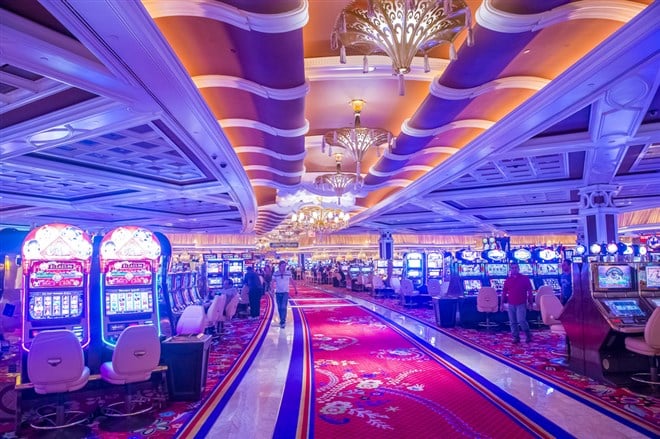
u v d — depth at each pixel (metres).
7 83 5.18
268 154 9.43
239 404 4.58
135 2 3.60
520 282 7.94
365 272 23.84
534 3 4.16
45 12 3.88
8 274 7.15
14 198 12.23
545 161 9.47
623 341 5.41
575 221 19.34
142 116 6.09
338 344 8.02
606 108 6.28
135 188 10.99
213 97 6.55
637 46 4.57
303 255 39.41
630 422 3.93
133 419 4.18
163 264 5.25
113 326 4.78
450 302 10.05
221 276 15.69
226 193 12.04
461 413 4.22
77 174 9.38
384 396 4.79
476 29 4.66
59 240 4.49
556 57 5.61
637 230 18.64
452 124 7.83
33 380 3.86
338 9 4.80
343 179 11.04
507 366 6.13
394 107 7.77
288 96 6.09
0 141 6.84
